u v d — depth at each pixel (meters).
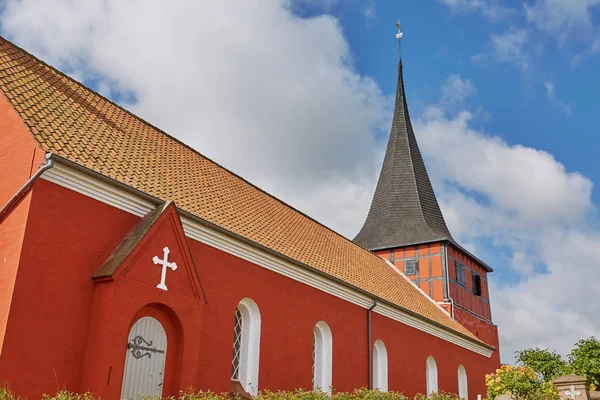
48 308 9.55
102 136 13.36
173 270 11.45
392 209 38.50
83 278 10.27
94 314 10.19
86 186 10.68
